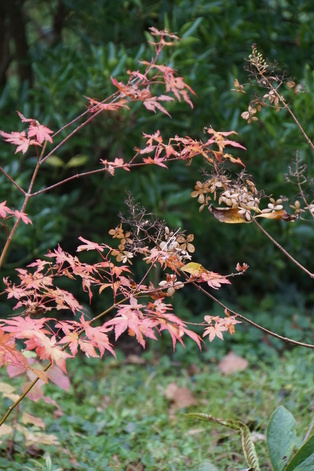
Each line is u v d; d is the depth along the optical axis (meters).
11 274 5.66
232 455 3.46
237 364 4.91
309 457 2.58
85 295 5.89
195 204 5.49
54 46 6.12
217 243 5.89
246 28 5.35
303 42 5.36
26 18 6.54
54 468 3.13
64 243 6.16
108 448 3.41
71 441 3.54
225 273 6.37
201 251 6.39
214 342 5.32
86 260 5.96
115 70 4.84
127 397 4.38
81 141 5.22
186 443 3.55
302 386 4.37
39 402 4.07
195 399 4.41
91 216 6.01
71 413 4.06
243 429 2.90
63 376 3.24
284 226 5.39
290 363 4.90
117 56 4.97
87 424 3.75
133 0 5.38
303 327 5.62
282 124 4.78
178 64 4.84
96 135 5.60
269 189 5.32
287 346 5.38
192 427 3.89
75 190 5.69
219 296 6.21
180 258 2.42
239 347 5.18
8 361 2.50
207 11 5.23
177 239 2.46
